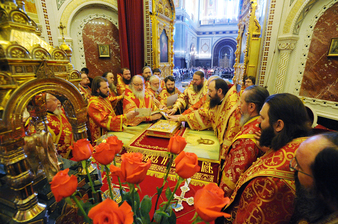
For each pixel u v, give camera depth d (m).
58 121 1.50
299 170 0.50
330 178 0.41
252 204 0.71
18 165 0.52
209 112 1.78
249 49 3.79
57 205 0.65
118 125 1.82
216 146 1.48
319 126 1.41
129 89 2.40
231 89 1.54
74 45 3.94
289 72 3.64
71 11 3.66
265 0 3.70
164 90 3.18
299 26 3.35
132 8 4.00
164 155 1.35
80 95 0.72
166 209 0.54
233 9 17.08
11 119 0.49
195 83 2.71
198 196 0.38
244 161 0.98
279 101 0.73
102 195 0.87
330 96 3.20
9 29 0.55
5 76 0.47
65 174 0.42
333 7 2.99
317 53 3.27
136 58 4.25
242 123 1.17
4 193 0.61
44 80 0.57
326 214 0.46
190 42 16.58
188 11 15.40
